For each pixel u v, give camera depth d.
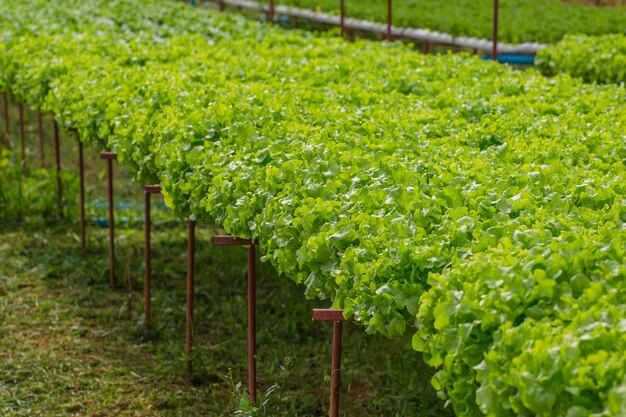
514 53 16.06
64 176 12.14
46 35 12.32
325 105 8.15
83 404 7.57
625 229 4.73
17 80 10.81
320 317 4.73
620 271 3.96
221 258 10.75
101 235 11.63
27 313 9.39
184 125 6.97
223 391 7.77
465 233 4.70
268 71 10.05
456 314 3.90
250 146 6.58
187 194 6.68
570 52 12.80
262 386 7.84
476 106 8.34
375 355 8.32
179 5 17.78
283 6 21.73
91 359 8.38
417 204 5.18
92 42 11.86
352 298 4.62
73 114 8.81
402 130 7.33
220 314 9.40
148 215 8.74
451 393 3.80
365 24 18.75
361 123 7.47
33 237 11.54
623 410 3.15
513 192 5.43
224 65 10.14
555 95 9.10
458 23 17.17
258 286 10.11
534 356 3.46
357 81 9.72
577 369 3.35
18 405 7.51
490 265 4.11
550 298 3.88
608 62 12.14
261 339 8.80
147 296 8.88
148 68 9.93
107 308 9.55
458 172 5.87
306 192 5.50
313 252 4.94
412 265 4.51
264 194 5.69
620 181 5.68
